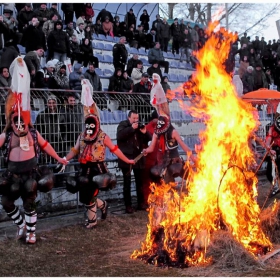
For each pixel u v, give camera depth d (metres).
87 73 10.77
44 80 9.40
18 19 12.90
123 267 4.92
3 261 5.14
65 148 7.51
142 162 7.61
